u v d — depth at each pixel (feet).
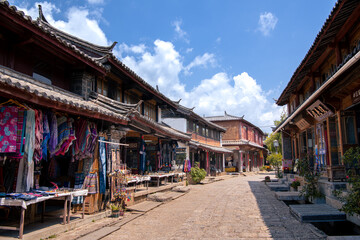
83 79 30.01
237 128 125.59
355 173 27.48
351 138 28.32
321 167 36.04
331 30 27.96
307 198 33.71
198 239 21.08
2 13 19.24
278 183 59.98
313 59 36.58
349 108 27.63
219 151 94.22
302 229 22.36
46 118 20.86
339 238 17.31
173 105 57.82
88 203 26.32
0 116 18.22
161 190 45.73
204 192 52.01
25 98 17.76
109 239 21.34
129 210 32.19
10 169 20.33
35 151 19.77
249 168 138.10
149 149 51.24
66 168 28.32
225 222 26.40
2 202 17.95
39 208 27.91
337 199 26.21
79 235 20.97
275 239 20.20
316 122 37.70
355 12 24.63
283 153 63.72
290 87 49.16
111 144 29.50
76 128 25.22
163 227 25.11
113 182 29.60
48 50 25.48
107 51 33.73
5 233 18.99
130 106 31.83
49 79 27.94
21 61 24.72
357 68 22.36
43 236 19.58
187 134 64.80
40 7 35.24
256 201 38.91
